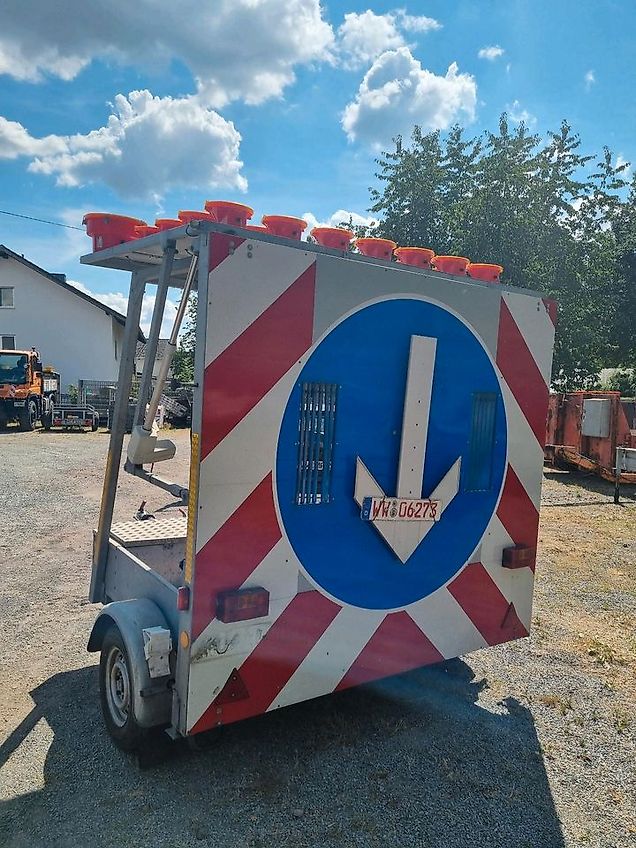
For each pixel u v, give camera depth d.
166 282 2.90
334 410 2.77
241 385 2.50
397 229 16.38
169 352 2.97
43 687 3.58
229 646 2.56
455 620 3.28
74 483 10.46
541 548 6.86
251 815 2.54
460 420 3.18
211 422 2.44
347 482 2.84
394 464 2.97
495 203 15.05
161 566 3.86
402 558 3.03
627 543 7.09
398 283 2.90
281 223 2.75
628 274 22.48
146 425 3.09
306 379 2.67
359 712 3.36
